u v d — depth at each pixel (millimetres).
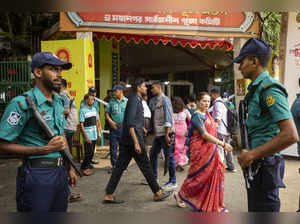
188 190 3223
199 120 3137
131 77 16203
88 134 5117
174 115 5535
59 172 1871
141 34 7305
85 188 4340
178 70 16453
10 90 7027
